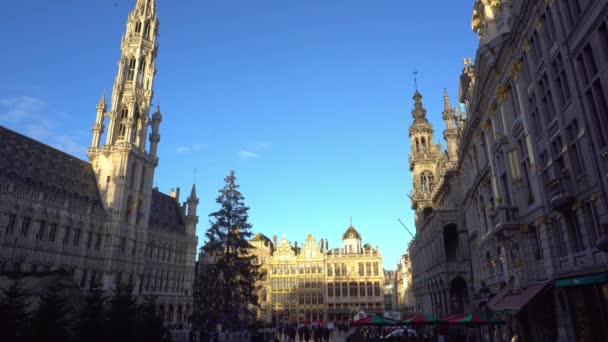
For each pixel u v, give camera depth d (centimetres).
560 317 2120
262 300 10338
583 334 1948
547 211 2272
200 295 4325
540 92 2317
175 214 9475
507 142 2833
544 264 2352
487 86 3148
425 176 6938
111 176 7175
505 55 2752
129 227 7138
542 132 2303
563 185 2019
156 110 8469
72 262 5941
